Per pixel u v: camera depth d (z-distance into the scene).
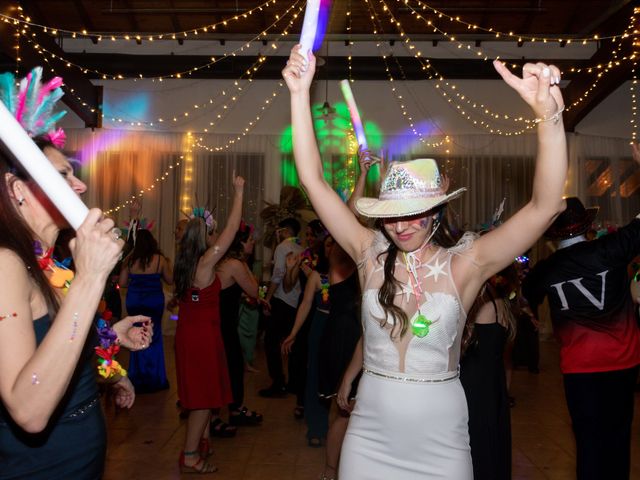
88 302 1.22
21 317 1.27
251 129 11.14
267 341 6.05
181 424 4.95
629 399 3.06
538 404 5.78
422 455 1.83
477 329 2.78
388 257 1.93
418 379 1.85
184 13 10.26
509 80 1.54
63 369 1.20
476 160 10.98
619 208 10.91
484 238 1.85
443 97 11.02
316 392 4.48
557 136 1.54
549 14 10.27
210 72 10.73
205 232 4.05
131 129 11.07
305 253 5.39
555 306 3.15
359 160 2.90
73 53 10.52
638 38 8.59
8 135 1.09
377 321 1.91
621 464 3.02
